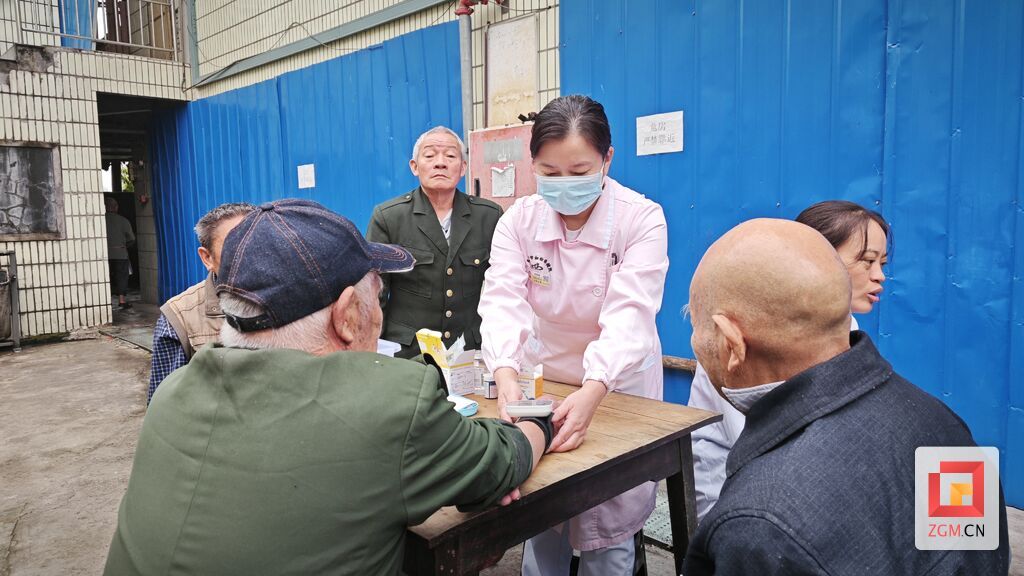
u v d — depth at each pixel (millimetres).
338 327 1116
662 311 3625
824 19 2918
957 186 2635
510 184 3896
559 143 1704
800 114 3027
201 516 972
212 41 7402
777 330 895
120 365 6348
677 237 3521
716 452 1873
